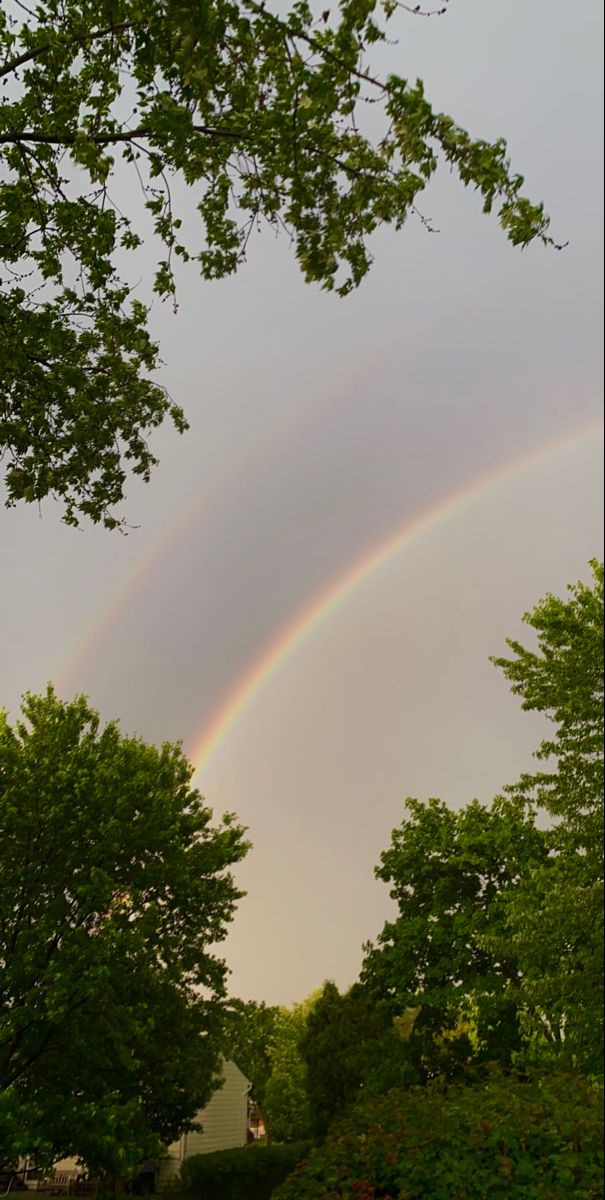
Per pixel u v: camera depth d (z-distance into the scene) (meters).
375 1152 7.21
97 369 11.58
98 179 7.91
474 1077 22.28
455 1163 6.84
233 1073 44.56
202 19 7.34
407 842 27.28
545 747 11.90
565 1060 12.61
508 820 26.17
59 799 17.55
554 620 12.11
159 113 8.45
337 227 9.17
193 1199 28.39
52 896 17.45
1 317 9.97
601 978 10.11
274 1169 29.58
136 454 11.88
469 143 8.01
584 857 11.43
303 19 7.42
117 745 21.23
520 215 8.09
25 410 11.01
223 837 21.75
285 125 7.96
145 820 19.44
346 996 32.19
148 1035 17.73
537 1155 7.05
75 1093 16.53
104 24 8.38
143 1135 16.61
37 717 19.33
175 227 10.09
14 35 9.09
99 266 10.44
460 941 24.52
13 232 9.74
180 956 19.78
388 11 7.34
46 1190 33.84
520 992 11.06
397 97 7.80
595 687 11.27
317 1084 30.66
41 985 15.63
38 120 9.50
